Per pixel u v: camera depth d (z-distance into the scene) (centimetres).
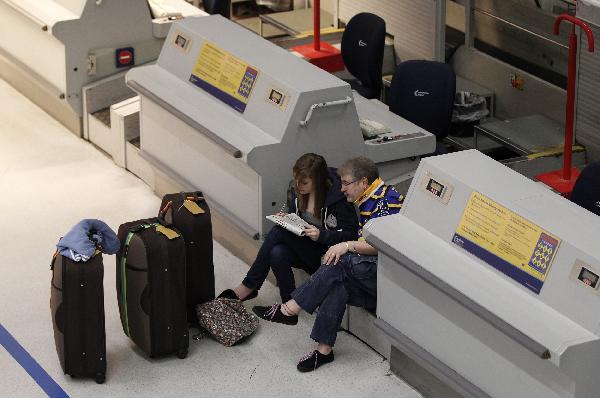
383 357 619
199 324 643
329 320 602
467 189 545
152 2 934
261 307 650
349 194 606
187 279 638
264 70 677
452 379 548
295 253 642
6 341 640
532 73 878
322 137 667
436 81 770
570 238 498
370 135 715
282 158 658
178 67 750
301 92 648
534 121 848
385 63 954
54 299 586
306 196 637
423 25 901
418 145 721
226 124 679
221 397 590
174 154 752
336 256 598
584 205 629
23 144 889
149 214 788
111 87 887
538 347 479
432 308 554
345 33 880
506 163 783
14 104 961
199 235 629
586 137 796
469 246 540
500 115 898
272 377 606
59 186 824
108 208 794
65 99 877
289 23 1029
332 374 607
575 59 716
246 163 648
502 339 514
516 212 521
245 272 713
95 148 887
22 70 930
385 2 942
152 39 896
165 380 605
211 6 977
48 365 619
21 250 738
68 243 577
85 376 605
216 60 716
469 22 906
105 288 690
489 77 898
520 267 515
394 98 788
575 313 491
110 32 873
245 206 684
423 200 568
